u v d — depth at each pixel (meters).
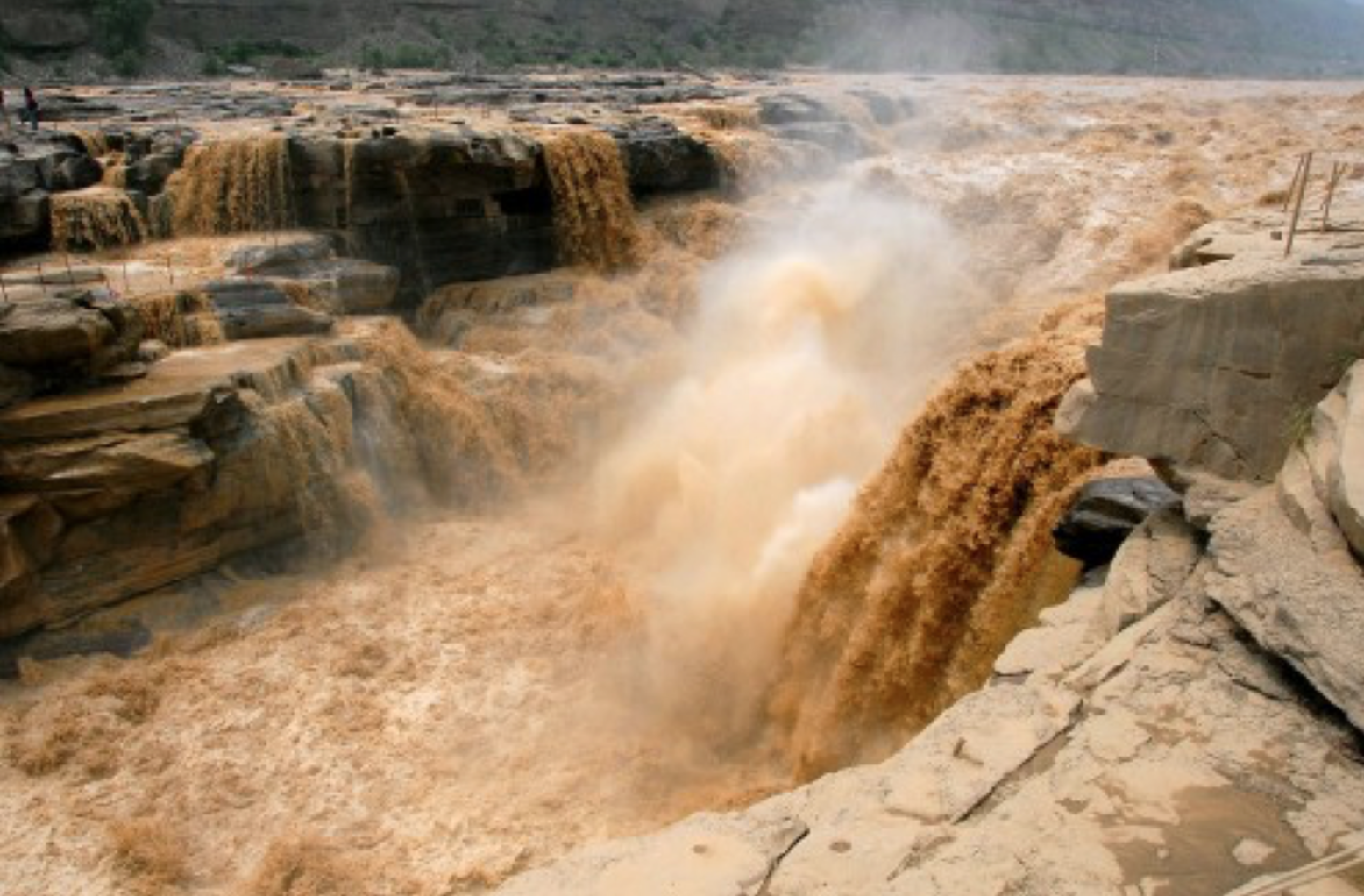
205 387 15.89
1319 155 32.69
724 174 29.88
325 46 66.19
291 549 17.55
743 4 86.88
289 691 15.05
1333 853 6.56
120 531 15.59
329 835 12.73
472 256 25.36
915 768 7.71
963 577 13.02
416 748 14.17
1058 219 29.66
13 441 14.59
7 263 20.64
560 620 16.86
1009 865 6.64
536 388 22.09
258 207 23.23
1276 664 7.98
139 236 22.34
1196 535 9.59
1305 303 8.71
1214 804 7.01
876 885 6.62
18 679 14.65
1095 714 7.93
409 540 19.11
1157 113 42.88
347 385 18.67
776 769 14.27
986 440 13.06
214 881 12.16
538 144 25.48
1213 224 13.16
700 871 6.92
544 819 13.05
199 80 53.44
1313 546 8.03
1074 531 11.02
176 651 15.57
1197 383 9.27
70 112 31.11
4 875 11.98
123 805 13.06
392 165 23.30
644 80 51.69
